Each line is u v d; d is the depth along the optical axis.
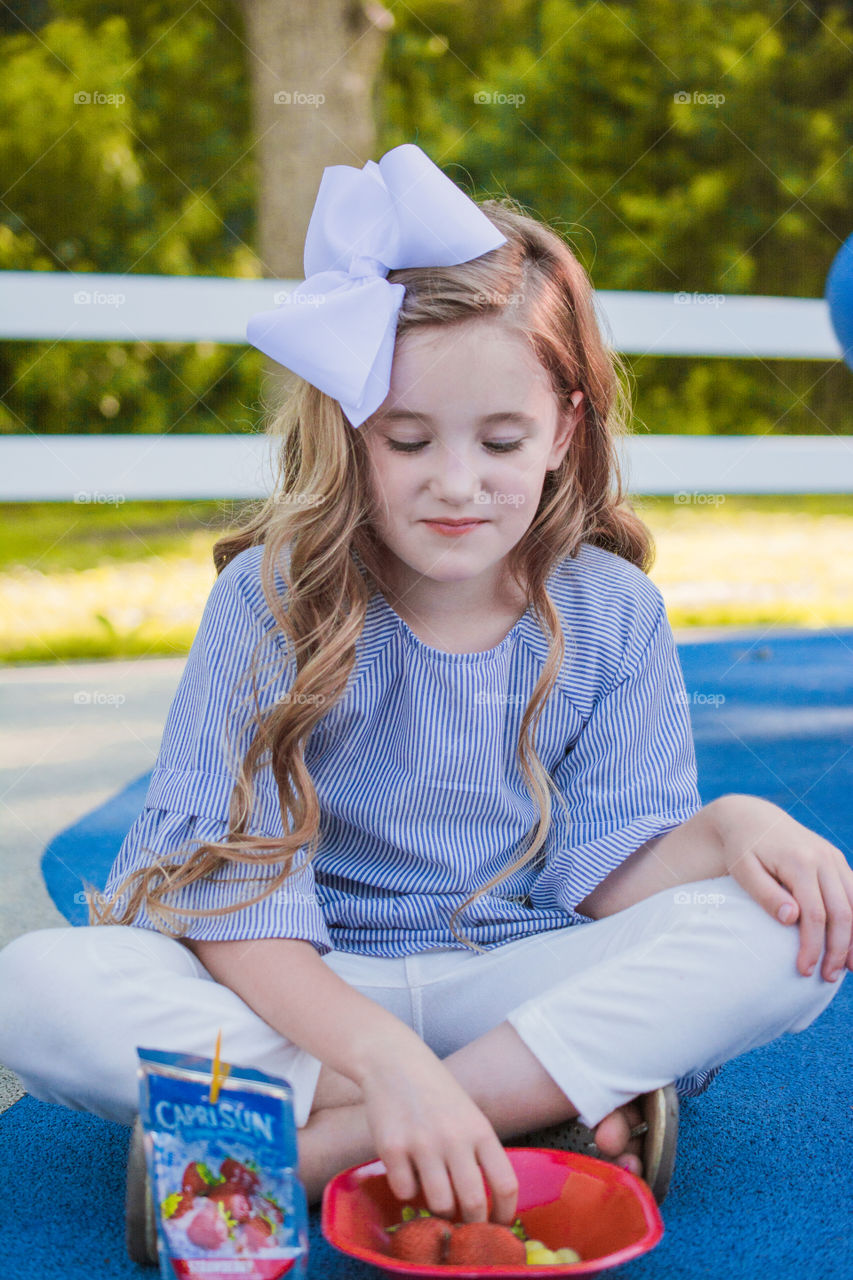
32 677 3.29
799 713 2.87
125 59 7.02
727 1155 1.09
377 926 1.16
